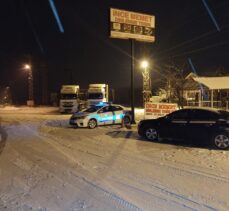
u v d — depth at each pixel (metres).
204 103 35.41
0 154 10.35
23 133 16.16
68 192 6.36
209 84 32.78
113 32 19.11
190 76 38.69
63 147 11.70
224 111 11.96
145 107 18.12
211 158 9.52
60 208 5.50
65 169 8.23
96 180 7.18
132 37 19.84
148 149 11.15
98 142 12.88
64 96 34.81
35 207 5.55
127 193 6.26
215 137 11.25
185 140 12.16
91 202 5.78
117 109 20.08
